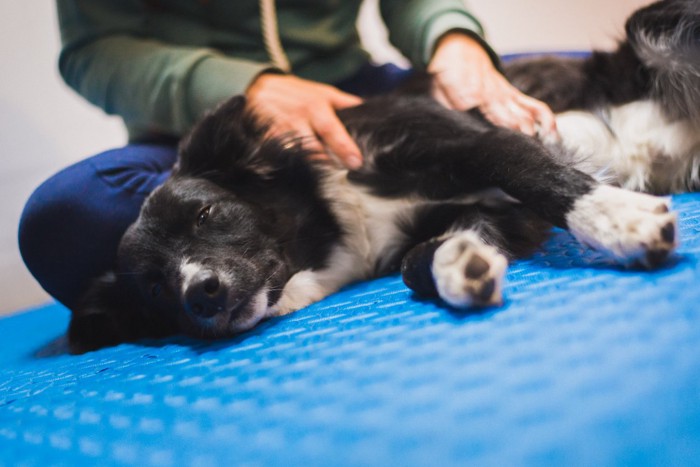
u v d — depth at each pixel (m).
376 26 1.62
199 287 0.68
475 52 0.92
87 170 0.85
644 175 0.87
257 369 0.56
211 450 0.46
